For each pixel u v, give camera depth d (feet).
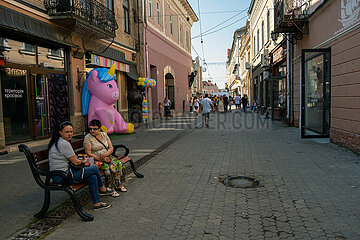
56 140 12.42
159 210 12.99
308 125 32.22
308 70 31.78
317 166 19.74
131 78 50.78
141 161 22.98
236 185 16.37
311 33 34.53
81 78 36.70
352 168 18.76
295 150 25.52
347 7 24.18
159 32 67.51
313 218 11.78
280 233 10.59
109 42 44.27
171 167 20.85
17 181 17.62
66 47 34.47
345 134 24.93
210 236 10.48
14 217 12.51
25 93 29.19
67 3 30.99
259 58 78.64
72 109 35.29
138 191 15.69
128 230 11.09
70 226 11.53
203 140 33.42
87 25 33.78
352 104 23.72
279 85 54.70
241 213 12.48
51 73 32.48
